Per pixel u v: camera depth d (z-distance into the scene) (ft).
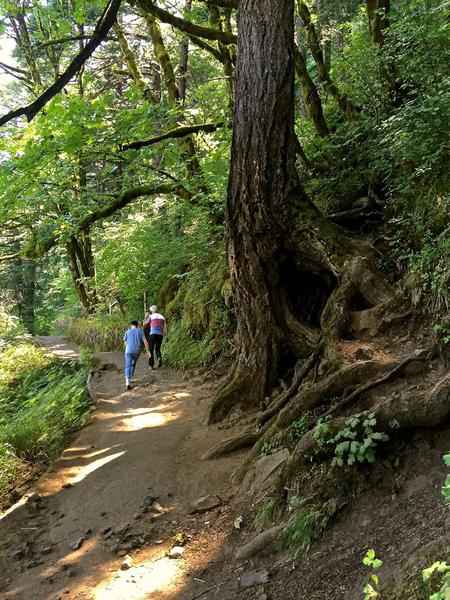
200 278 40.98
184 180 36.45
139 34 62.39
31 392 41.96
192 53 63.52
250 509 14.32
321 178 28.99
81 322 78.84
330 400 16.48
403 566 7.96
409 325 17.75
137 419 26.99
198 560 13.04
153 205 52.90
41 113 23.08
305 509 12.11
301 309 23.08
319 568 10.39
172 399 29.73
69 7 28.73
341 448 12.37
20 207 29.25
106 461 21.40
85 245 77.10
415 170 19.70
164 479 18.53
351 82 30.14
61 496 18.79
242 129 21.04
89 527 15.97
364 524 11.12
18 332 68.13
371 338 18.42
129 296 57.93
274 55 20.43
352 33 35.63
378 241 21.70
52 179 29.25
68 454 22.93
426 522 9.59
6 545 15.44
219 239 39.45
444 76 19.54
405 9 22.36
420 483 11.32
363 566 9.48
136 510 16.55
